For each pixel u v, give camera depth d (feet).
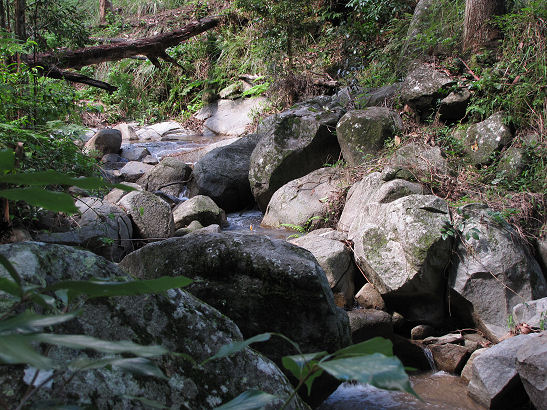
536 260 14.49
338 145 21.81
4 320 1.64
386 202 15.98
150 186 23.81
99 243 15.40
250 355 4.97
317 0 34.01
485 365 10.91
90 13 52.65
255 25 35.83
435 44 22.36
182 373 4.33
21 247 4.09
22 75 15.81
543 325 11.75
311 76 31.71
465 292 13.37
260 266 8.59
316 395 9.36
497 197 15.83
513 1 22.03
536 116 17.49
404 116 20.85
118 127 37.14
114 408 3.64
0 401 3.06
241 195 23.50
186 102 41.29
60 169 13.98
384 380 1.58
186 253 8.88
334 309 8.91
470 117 19.34
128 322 4.22
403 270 13.65
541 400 9.72
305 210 19.43
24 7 22.18
